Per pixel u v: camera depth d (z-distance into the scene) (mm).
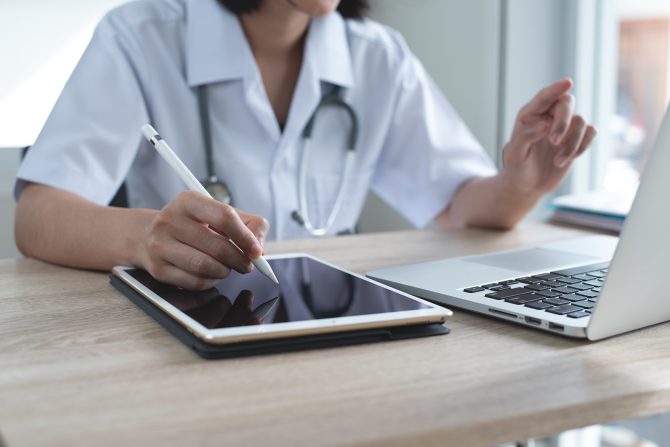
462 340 554
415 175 1340
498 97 1977
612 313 541
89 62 1133
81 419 405
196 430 391
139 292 667
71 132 1057
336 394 442
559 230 1070
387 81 1348
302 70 1229
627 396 450
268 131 1233
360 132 1350
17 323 602
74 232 826
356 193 1361
